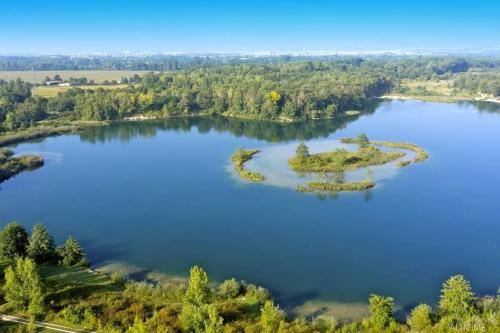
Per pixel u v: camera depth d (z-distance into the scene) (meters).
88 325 55.88
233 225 93.81
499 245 83.88
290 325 56.59
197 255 80.94
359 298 66.88
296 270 75.19
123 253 81.94
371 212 99.75
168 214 100.69
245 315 58.72
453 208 101.81
